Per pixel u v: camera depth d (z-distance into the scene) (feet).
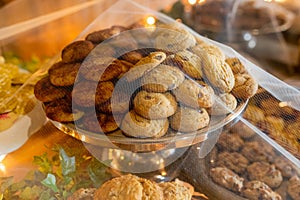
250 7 4.15
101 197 2.03
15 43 3.14
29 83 2.73
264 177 2.22
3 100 2.61
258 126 2.29
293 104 2.35
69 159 2.27
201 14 3.73
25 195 2.25
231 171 2.25
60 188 2.23
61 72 2.35
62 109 2.29
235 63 2.41
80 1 3.15
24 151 2.39
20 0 3.11
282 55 3.59
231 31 3.72
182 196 2.09
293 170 2.23
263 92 2.39
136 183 2.05
